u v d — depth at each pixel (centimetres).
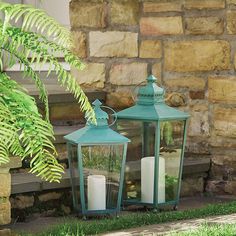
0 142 434
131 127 774
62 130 825
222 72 870
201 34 875
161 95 780
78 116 878
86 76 919
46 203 760
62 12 1055
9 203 667
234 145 869
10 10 443
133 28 899
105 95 913
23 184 736
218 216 740
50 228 686
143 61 898
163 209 788
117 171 745
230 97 867
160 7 887
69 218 749
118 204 748
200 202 832
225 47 867
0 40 458
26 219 743
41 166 453
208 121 879
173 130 776
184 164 852
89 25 914
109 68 911
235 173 869
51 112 856
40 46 463
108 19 908
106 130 739
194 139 886
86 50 917
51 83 945
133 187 780
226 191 867
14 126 433
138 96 783
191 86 883
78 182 739
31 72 493
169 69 889
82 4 914
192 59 878
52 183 754
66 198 773
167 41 888
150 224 710
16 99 438
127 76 904
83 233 667
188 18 877
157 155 766
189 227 689
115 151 741
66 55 468
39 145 444
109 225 689
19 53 480
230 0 863
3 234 664
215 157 876
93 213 740
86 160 734
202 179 873
